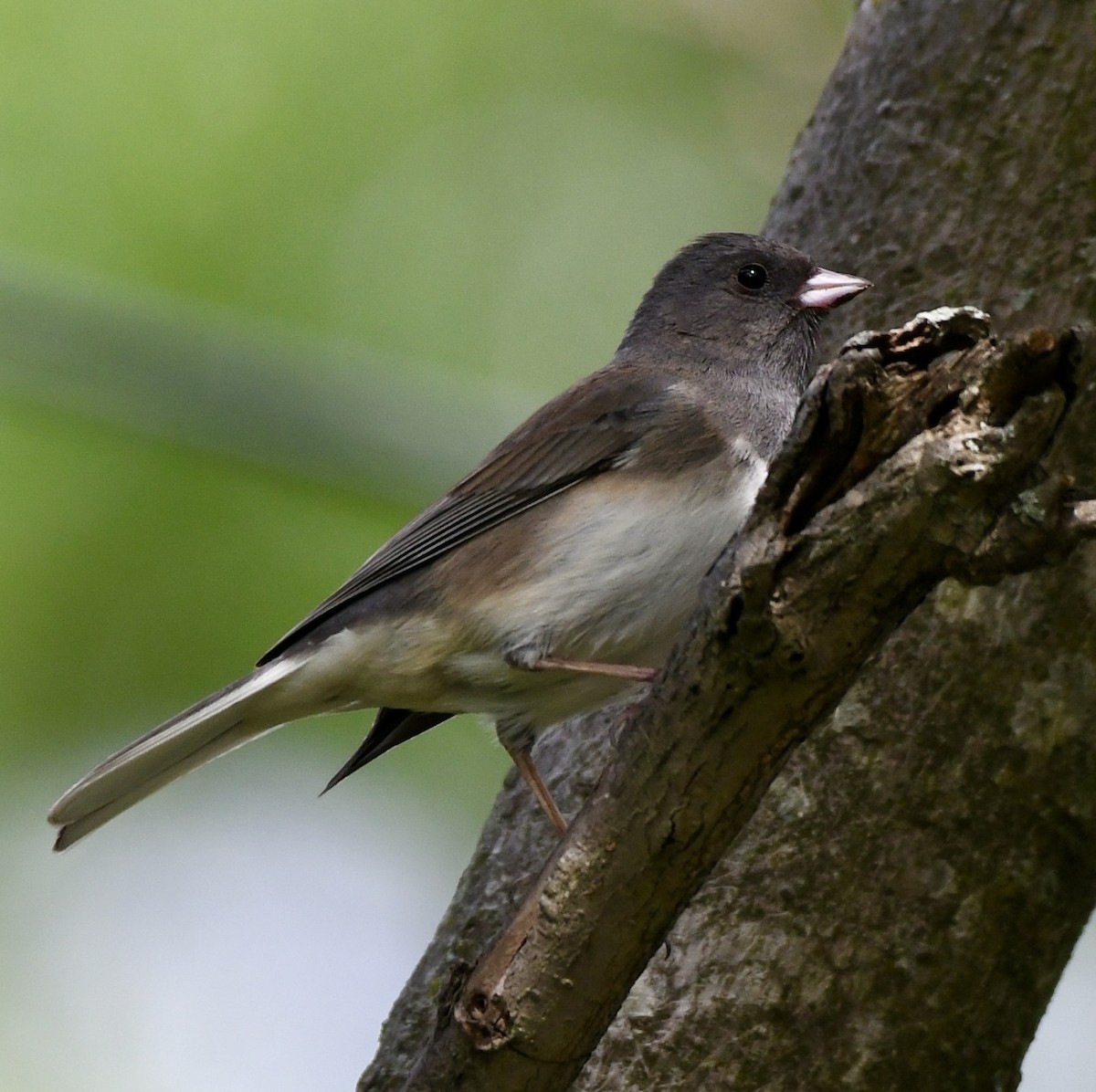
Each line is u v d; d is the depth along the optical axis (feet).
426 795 37.09
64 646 34.86
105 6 38.11
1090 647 23.34
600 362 39.11
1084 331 15.51
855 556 16.15
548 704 26.20
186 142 37.65
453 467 34.55
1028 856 22.88
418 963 25.66
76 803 25.70
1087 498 17.16
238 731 26.89
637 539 25.52
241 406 34.19
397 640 26.00
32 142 36.86
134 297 35.91
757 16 41.55
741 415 26.73
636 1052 22.08
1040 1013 23.27
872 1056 22.00
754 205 41.24
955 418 15.97
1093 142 26.61
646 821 17.69
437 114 39.83
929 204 27.55
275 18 39.04
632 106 41.27
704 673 17.03
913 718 23.13
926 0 28.86
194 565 35.55
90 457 35.91
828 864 22.68
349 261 37.99
